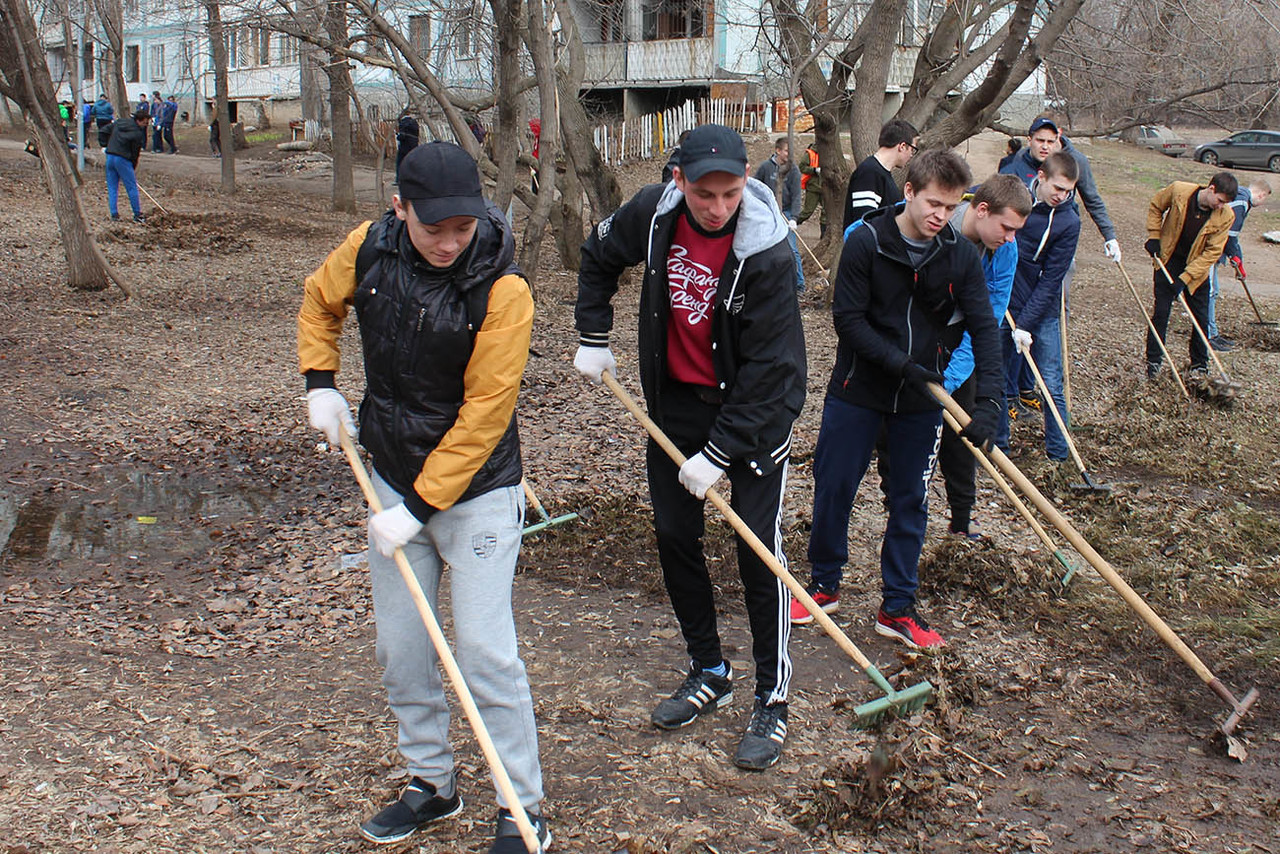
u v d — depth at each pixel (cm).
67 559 553
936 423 430
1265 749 382
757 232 330
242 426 786
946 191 380
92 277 1189
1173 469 698
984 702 410
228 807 336
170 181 2333
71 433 756
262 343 1025
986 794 352
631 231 357
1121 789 356
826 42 1295
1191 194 916
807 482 667
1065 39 1361
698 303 346
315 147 3181
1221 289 1580
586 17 2792
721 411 344
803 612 472
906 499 441
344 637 461
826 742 378
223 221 1761
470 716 279
